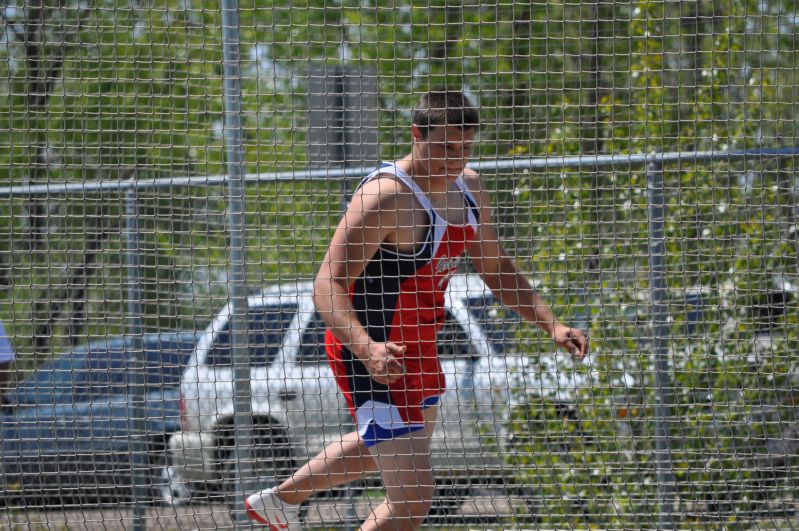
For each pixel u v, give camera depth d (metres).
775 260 17.11
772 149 14.68
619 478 17.34
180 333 17.72
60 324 18.28
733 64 19.03
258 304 18.91
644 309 17.70
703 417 17.11
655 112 19.39
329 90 17.11
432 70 32.06
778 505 16.33
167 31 15.02
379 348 11.88
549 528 16.53
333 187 17.95
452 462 17.67
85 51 19.28
